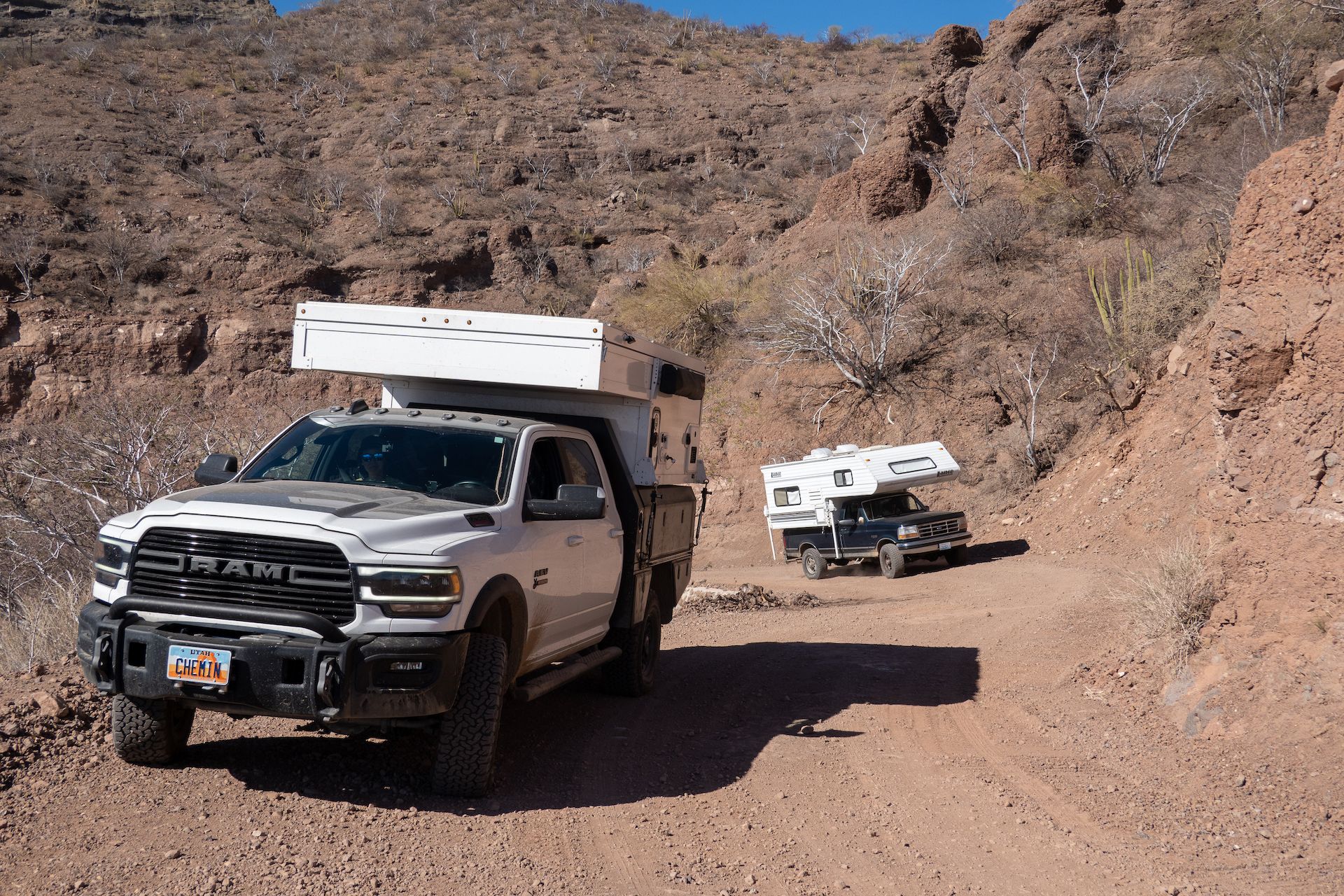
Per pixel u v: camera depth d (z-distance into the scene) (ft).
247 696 15.10
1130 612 27.81
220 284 175.83
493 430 20.38
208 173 210.59
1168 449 69.41
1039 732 22.67
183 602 15.71
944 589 57.82
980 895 13.48
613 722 23.39
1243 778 17.42
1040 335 103.60
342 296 181.27
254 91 276.41
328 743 19.63
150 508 16.74
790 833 15.96
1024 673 29.37
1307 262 20.42
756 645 36.63
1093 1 173.88
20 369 159.74
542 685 19.90
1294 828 15.28
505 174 224.74
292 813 15.55
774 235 200.95
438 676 15.64
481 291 188.34
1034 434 89.35
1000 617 42.22
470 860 13.94
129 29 410.93
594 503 19.31
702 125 253.24
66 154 207.82
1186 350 73.61
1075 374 95.96
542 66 296.92
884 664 32.14
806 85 289.94
